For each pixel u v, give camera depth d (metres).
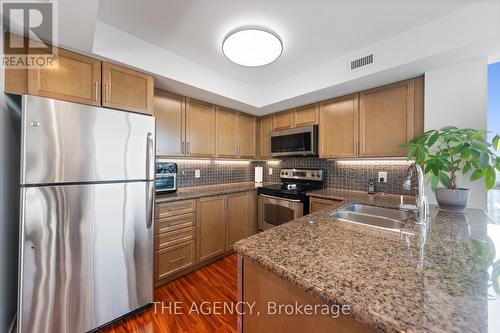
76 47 1.49
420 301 0.52
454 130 1.58
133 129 1.65
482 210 1.54
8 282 1.32
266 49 1.77
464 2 1.41
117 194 1.57
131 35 1.76
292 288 0.73
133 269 1.66
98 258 1.49
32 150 1.22
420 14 1.52
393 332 0.45
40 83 1.39
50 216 1.28
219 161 3.32
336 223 1.20
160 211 2.08
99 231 1.49
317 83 2.32
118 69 1.73
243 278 0.90
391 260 0.75
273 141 3.23
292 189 2.86
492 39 1.38
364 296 0.54
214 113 2.87
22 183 1.20
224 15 1.54
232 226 2.79
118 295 1.59
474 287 0.58
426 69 1.83
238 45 1.73
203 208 2.47
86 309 1.44
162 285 2.12
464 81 1.69
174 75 2.05
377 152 2.21
